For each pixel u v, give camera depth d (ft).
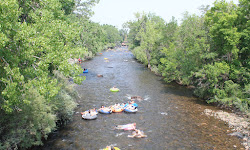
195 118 57.00
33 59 29.14
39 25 34.01
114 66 151.74
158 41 137.08
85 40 181.98
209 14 67.46
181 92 85.15
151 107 66.28
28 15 39.91
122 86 93.20
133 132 47.93
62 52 34.12
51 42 33.55
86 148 40.81
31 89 39.09
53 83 30.78
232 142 43.37
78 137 45.50
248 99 58.08
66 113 51.70
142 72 129.80
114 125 52.39
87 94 79.30
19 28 27.12
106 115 59.16
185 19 92.12
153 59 140.15
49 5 40.91
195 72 71.15
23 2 39.93
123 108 63.46
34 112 37.52
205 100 73.97
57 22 36.65
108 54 248.73
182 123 53.67
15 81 27.48
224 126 51.57
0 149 31.01
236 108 63.36
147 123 53.83
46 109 41.45
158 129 50.24
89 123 53.36
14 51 28.45
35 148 39.73
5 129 34.55
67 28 40.24
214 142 43.55
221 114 59.36
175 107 66.39
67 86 62.39
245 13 61.31
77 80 35.76
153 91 86.07
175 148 41.24
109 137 45.88
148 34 139.74
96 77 111.14
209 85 71.72
